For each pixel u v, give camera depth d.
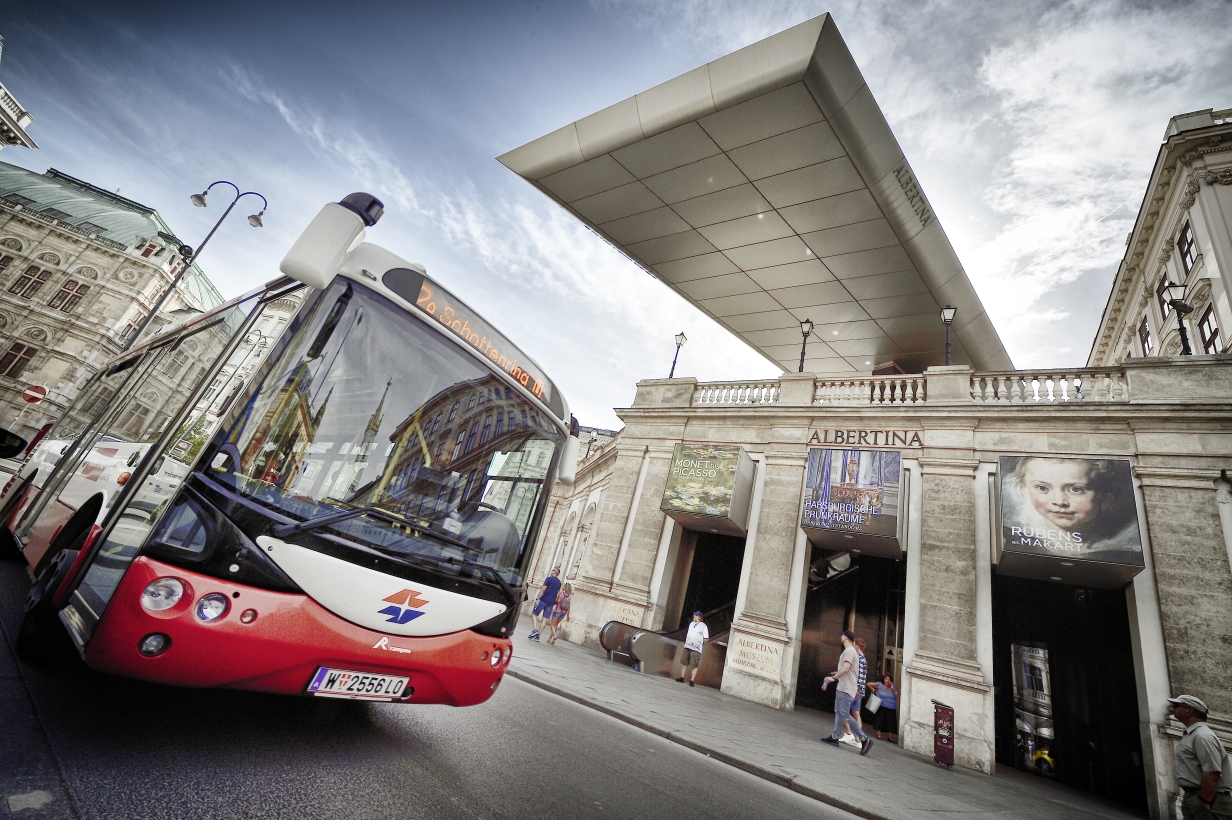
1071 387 10.80
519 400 4.12
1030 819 5.82
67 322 40.34
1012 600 11.74
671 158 14.30
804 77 11.29
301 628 2.68
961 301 16.33
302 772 2.75
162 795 2.22
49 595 3.29
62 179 50.88
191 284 47.28
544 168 15.74
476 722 4.54
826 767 6.16
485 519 3.69
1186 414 9.41
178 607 2.46
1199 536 8.80
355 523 3.02
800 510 12.24
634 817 3.26
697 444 13.46
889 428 12.02
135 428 3.97
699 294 20.02
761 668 11.09
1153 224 17.89
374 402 3.28
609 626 12.59
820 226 15.12
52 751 2.37
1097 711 10.22
